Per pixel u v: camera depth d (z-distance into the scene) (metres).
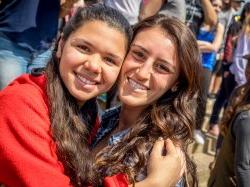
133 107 1.94
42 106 1.68
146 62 1.85
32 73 1.78
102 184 1.74
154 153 1.75
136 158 1.77
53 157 1.65
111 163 1.78
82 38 1.73
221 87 6.11
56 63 1.79
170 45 1.83
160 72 1.86
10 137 1.61
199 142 5.21
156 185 1.67
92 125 1.98
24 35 3.20
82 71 1.74
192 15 4.62
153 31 1.85
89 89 1.75
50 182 1.60
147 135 1.85
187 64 1.85
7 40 3.19
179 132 1.87
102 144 2.02
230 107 2.79
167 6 3.85
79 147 1.73
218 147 4.49
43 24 3.24
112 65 1.79
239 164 2.50
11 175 1.60
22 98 1.65
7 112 1.63
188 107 1.91
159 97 1.90
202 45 4.64
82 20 1.75
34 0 3.18
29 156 1.59
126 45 1.83
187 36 1.84
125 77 1.88
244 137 2.51
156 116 1.86
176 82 1.91
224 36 5.98
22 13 3.19
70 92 1.75
